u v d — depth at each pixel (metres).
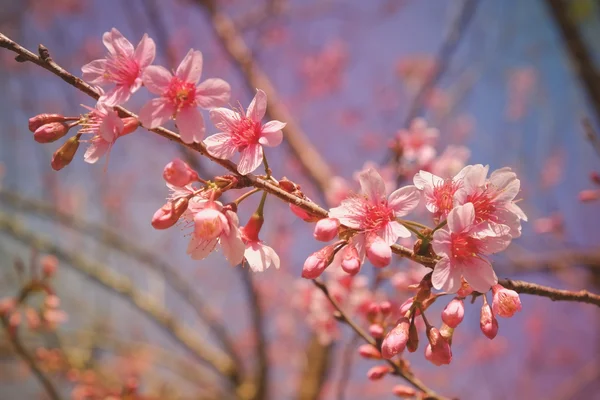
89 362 4.56
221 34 5.34
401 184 3.07
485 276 1.31
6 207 5.46
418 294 1.40
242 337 6.66
